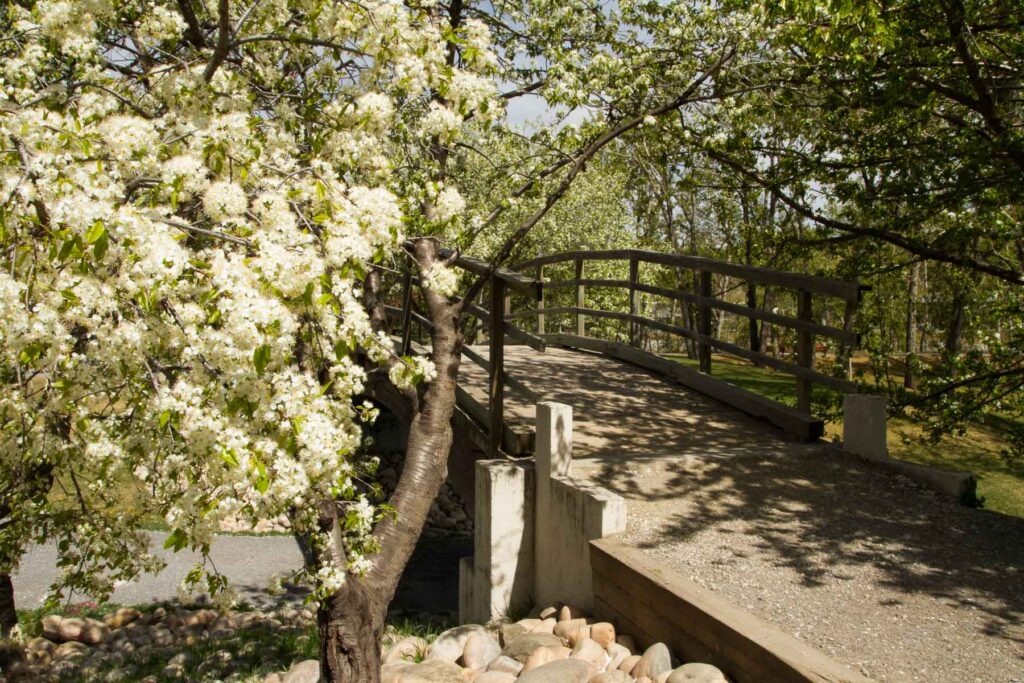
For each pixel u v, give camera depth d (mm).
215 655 7023
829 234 10852
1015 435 10844
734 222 13258
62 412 3391
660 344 31656
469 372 9656
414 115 5035
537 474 5734
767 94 8961
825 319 24469
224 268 2562
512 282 6121
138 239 2521
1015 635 3656
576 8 7898
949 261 9789
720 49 7703
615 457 6086
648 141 8102
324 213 3111
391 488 15750
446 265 5797
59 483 4297
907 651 3523
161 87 3891
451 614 8805
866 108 9219
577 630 4586
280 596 10797
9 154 2688
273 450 2805
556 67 6621
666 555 4602
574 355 11070
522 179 6449
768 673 3414
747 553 4617
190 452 2768
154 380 2672
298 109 4480
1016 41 8453
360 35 4316
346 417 3693
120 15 4238
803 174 9906
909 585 4211
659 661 3895
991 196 9305
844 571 4375
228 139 3381
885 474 5863
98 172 2766
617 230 19625
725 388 7973
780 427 7047
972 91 9164
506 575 5730
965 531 4906
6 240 2600
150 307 2490
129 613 9453
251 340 2510
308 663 5316
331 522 3979
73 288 2535
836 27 7281
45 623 8719
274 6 4516
